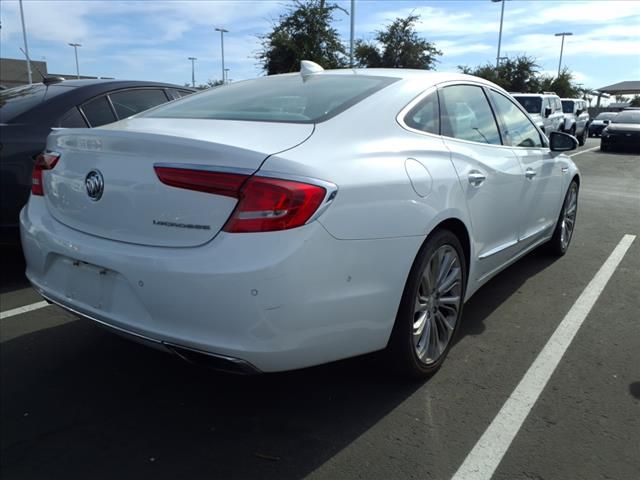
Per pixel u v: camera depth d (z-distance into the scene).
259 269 2.12
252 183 2.16
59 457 2.45
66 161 2.73
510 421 2.69
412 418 2.72
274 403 2.87
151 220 2.35
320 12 19.67
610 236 6.43
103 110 5.02
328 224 2.26
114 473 2.35
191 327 2.25
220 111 2.99
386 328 2.62
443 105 3.33
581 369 3.20
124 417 2.76
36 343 3.54
